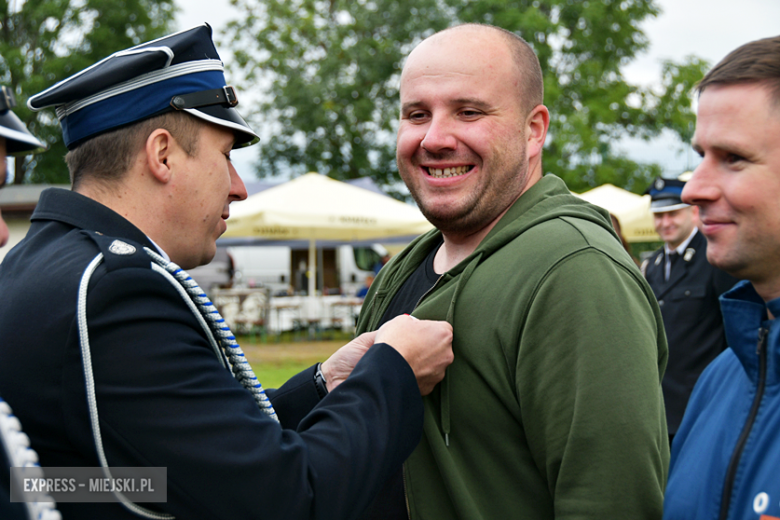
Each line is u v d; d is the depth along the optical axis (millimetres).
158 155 1237
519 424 1252
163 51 1224
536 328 1206
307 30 21375
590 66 20156
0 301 1123
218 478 1024
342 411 1155
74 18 19094
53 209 1220
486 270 1335
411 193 1485
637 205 9289
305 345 10867
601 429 1118
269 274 16766
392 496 1411
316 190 10086
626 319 1183
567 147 18547
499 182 1391
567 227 1304
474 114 1376
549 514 1225
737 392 937
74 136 1256
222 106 1306
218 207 1318
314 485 1070
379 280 1761
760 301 920
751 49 849
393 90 21703
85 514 1033
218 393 1073
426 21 20906
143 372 1030
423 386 1289
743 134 833
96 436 1012
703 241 3734
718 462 912
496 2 19719
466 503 1240
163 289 1100
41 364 1035
